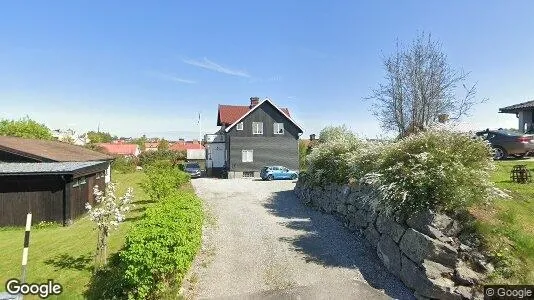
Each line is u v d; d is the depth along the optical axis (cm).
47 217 1691
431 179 974
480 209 981
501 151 1947
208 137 4228
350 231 1387
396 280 962
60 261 1103
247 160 3838
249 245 1248
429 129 1127
